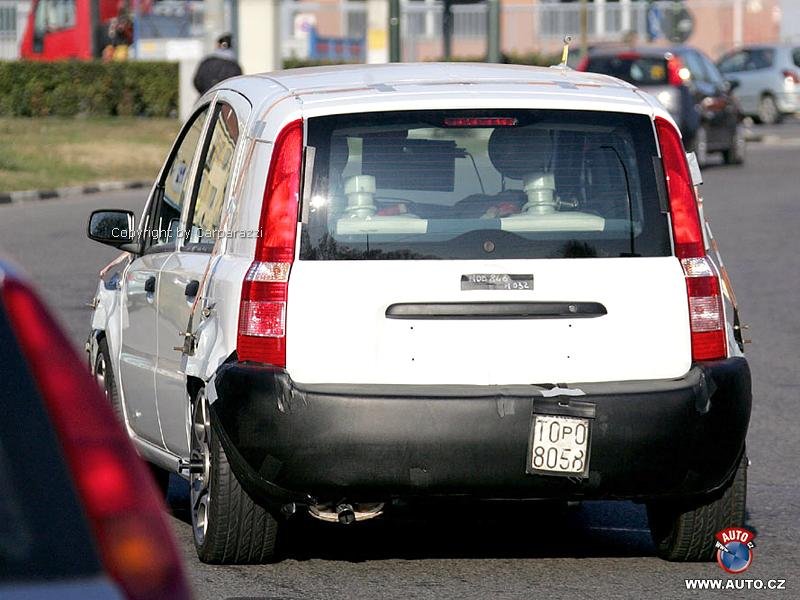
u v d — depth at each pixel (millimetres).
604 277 23000
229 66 92250
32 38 179625
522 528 27359
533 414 22156
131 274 28625
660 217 23422
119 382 29141
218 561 24141
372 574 23938
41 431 10461
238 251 23469
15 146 113312
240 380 22328
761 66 166375
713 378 22828
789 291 57906
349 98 23234
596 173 23422
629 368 22953
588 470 22281
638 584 23516
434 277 22594
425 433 21953
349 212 22797
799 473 31578
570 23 181500
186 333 24594
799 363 44719
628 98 23891
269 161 23062
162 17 148250
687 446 22547
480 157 23250
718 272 23719
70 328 47531
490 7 117625
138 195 95062
